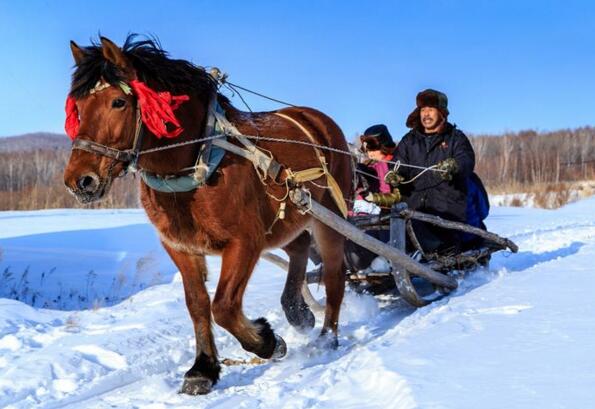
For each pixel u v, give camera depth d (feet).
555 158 138.10
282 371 17.44
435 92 24.22
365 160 24.66
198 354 16.69
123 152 14.96
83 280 31.04
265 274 32.81
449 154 24.23
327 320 20.03
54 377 17.03
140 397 15.93
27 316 23.20
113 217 58.90
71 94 14.98
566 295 20.11
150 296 27.55
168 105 14.99
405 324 19.58
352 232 19.25
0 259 32.99
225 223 16.26
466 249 25.54
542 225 49.03
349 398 12.98
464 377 12.80
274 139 18.42
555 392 11.52
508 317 17.60
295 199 17.70
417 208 24.57
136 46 16.24
